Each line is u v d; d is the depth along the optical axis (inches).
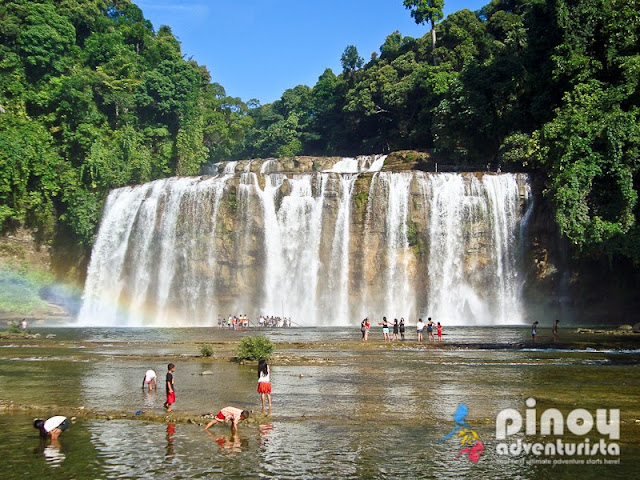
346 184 2326.5
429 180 2261.3
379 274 2241.6
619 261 1978.3
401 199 2260.1
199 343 1342.3
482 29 3218.5
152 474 414.0
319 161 2960.1
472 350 1168.8
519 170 2320.4
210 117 3683.6
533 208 2133.4
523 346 1213.1
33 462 442.9
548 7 2262.6
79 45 3545.8
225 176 2374.5
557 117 2057.1
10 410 617.3
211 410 608.4
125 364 1002.1
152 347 1280.8
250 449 472.4
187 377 844.6
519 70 2442.2
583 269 2048.5
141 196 2500.0
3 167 2458.2
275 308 2298.2
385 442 488.7
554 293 2084.2
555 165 1937.7
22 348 1289.4
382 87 3265.3
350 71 3998.5
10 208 2487.7
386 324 1368.1
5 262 2466.8
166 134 3154.5
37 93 2871.6
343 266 2274.9
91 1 3754.9
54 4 3403.1
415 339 1437.0
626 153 1829.5
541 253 2112.5
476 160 2576.3
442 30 3309.5
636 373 838.5
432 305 2196.1
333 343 1278.3
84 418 586.6
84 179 2706.7
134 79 3225.9
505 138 2357.3
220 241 2327.8
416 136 3080.7
